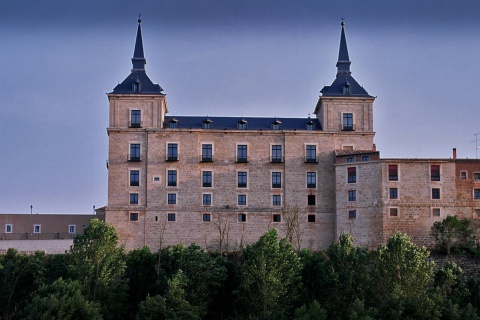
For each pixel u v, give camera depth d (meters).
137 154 101.12
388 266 77.00
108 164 100.31
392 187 95.56
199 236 99.94
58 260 85.44
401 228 94.69
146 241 99.12
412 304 71.50
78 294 73.75
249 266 77.81
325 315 72.81
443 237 92.62
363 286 77.94
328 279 77.19
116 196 99.81
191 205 100.50
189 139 101.94
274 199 101.69
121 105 101.75
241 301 78.19
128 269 83.75
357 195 97.19
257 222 100.81
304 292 78.69
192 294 77.31
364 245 95.56
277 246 79.19
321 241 100.69
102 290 78.38
